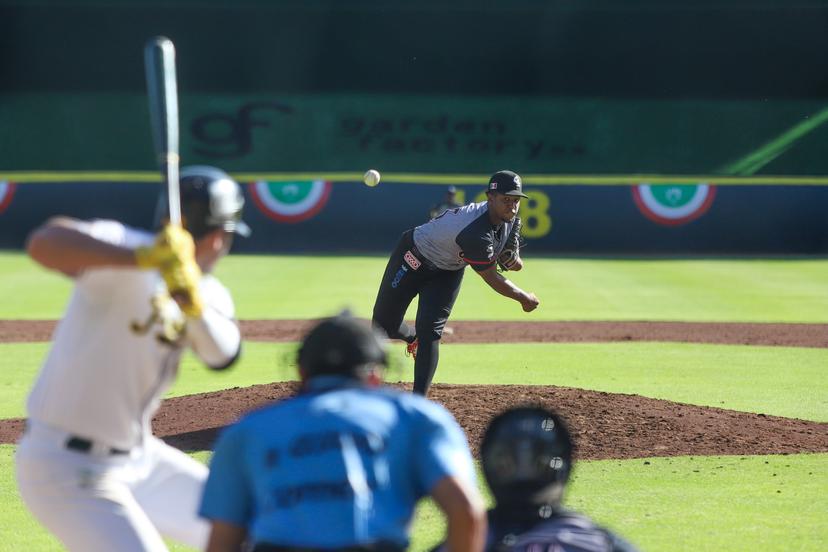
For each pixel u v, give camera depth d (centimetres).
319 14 14875
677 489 2547
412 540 2153
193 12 14862
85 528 1329
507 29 14912
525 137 14538
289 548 1016
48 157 14362
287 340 5288
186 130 14600
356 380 1105
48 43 14888
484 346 5125
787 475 2675
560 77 15188
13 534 2219
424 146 14375
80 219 11244
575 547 1029
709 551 2086
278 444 1047
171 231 1112
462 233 3084
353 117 14850
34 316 6244
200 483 1506
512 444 1058
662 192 11312
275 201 11350
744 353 4909
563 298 7319
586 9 14588
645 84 15125
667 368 4478
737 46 14738
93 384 1312
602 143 14438
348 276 8581
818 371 4406
